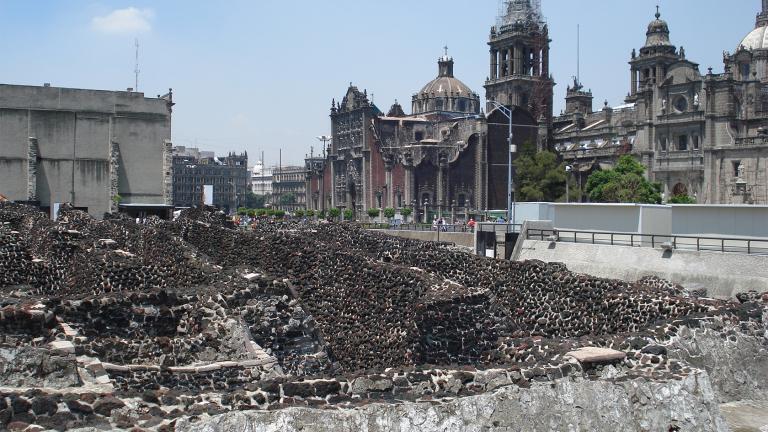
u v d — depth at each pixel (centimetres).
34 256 3888
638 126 15475
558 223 5994
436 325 2409
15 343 1781
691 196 14350
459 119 18362
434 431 1445
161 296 2145
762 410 2194
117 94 10575
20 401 1254
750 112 14500
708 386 1748
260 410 1364
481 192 16162
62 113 10306
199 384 1884
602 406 1627
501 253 6194
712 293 4359
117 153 10462
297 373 2234
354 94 19062
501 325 2444
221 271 2719
